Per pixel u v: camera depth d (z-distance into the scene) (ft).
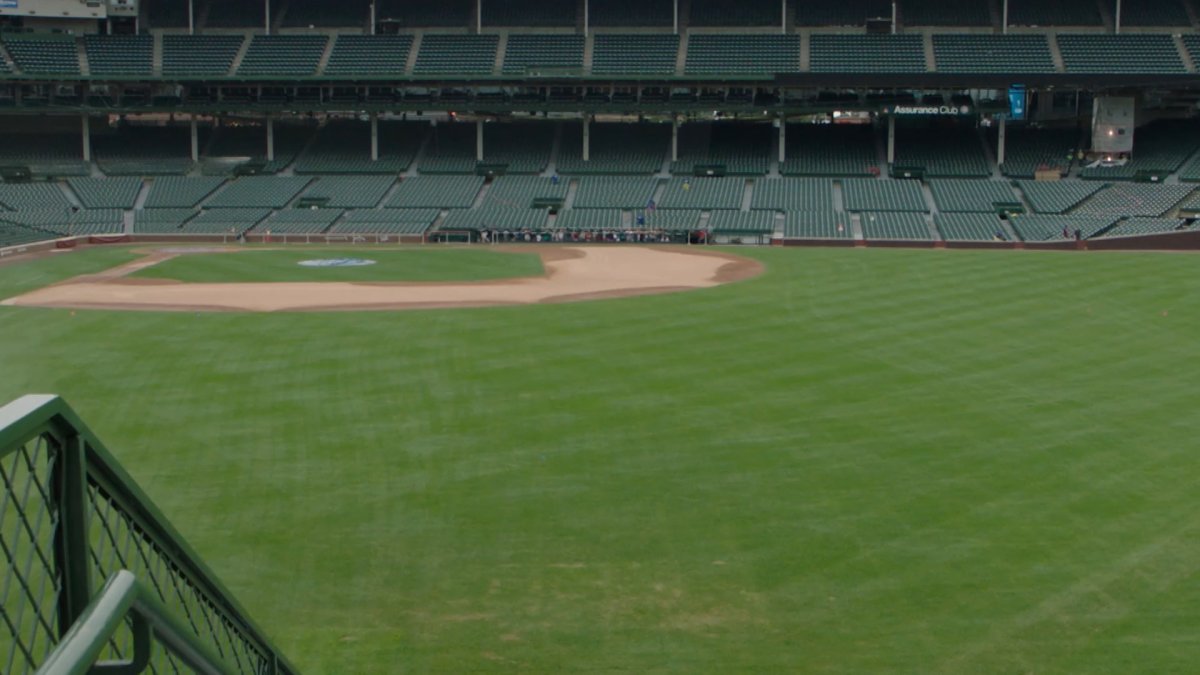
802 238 239.71
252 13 303.89
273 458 78.28
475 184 275.59
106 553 23.52
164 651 20.20
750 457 78.23
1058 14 282.36
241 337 120.47
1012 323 128.36
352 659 49.37
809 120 295.89
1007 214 244.01
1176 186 242.99
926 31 285.23
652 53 281.54
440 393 96.12
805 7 293.64
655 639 51.26
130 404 92.32
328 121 303.89
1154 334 121.49
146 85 287.89
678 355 111.34
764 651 49.88
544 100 279.90
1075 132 276.82
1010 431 84.48
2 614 15.05
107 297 151.23
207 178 280.31
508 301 147.33
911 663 48.44
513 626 52.70
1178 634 50.85
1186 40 266.16
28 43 281.54
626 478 73.82
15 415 15.14
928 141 279.08
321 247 235.61
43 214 259.19
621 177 276.00
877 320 130.52
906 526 64.95
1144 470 74.90
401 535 64.18
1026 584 56.70
